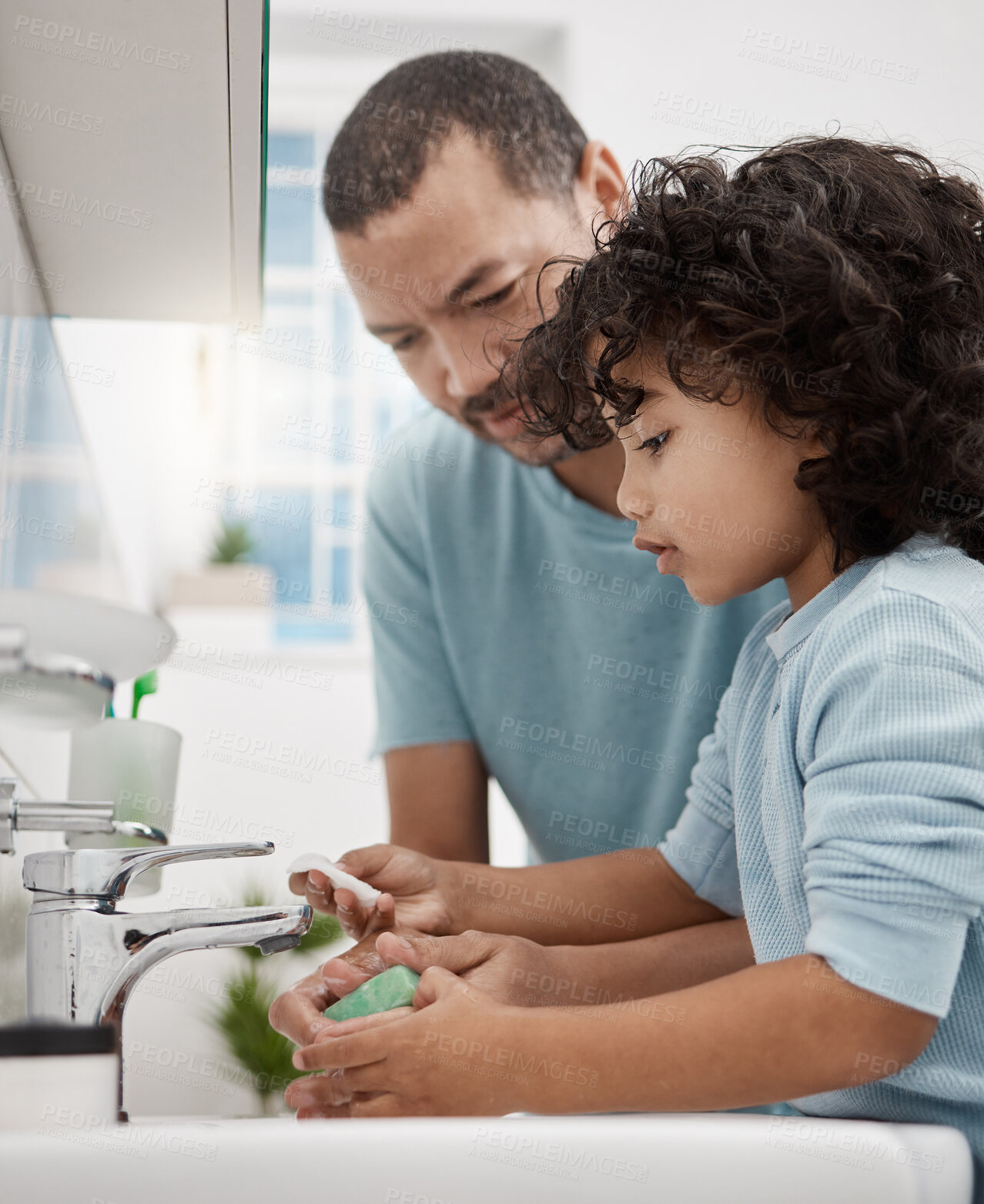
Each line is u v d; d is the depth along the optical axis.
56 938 0.64
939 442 0.69
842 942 0.57
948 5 2.47
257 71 0.77
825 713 0.64
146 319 1.14
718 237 0.72
